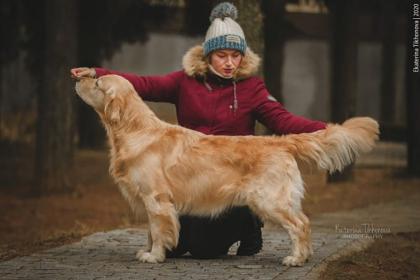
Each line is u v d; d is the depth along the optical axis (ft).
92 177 75.00
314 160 24.99
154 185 24.82
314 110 165.68
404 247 31.35
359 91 166.71
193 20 75.92
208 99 26.58
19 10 83.51
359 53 165.27
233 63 26.35
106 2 80.12
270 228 34.58
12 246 32.12
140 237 31.91
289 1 115.03
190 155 24.93
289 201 24.47
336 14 70.08
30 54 83.61
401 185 62.75
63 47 63.05
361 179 69.05
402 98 162.91
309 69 164.86
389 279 25.43
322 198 55.11
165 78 26.91
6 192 68.33
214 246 26.66
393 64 136.46
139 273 24.49
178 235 25.41
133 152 24.88
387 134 114.42
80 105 97.35
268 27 77.51
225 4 26.84
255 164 24.59
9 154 97.09
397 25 149.28
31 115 119.75
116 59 155.43
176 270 24.91
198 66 26.53
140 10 80.48
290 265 25.41
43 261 26.68
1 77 119.75
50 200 62.13
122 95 25.11
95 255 27.81
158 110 98.94
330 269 25.76
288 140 24.98
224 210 25.13
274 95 78.33
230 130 26.68
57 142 64.44
